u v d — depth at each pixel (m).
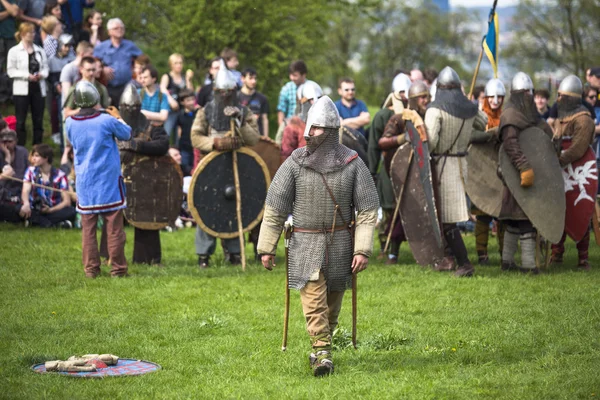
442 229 17.03
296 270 10.48
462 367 10.61
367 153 19.23
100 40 27.28
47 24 25.55
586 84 23.38
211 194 17.64
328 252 10.48
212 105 17.73
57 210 22.27
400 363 10.78
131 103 17.64
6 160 22.28
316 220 10.48
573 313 13.41
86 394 9.43
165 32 35.94
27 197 21.95
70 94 19.66
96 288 15.52
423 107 17.52
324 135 10.51
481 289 15.52
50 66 25.70
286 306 10.93
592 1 66.12
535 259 17.36
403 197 17.81
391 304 14.38
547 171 17.16
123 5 34.97
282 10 35.84
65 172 22.95
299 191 10.53
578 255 18.25
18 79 24.81
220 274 17.14
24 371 10.31
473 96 24.39
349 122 20.83
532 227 17.28
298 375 10.35
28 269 17.20
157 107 23.59
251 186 17.95
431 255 17.61
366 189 10.50
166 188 18.17
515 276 16.94
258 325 12.92
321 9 38.38
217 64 25.05
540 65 70.38
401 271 17.42
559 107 17.83
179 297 14.87
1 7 28.45
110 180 16.39
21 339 11.97
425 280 16.45
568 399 9.20
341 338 11.81
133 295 14.97
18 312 13.54
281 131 20.86
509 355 11.12
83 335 12.20
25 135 25.34
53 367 10.35
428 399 9.23
